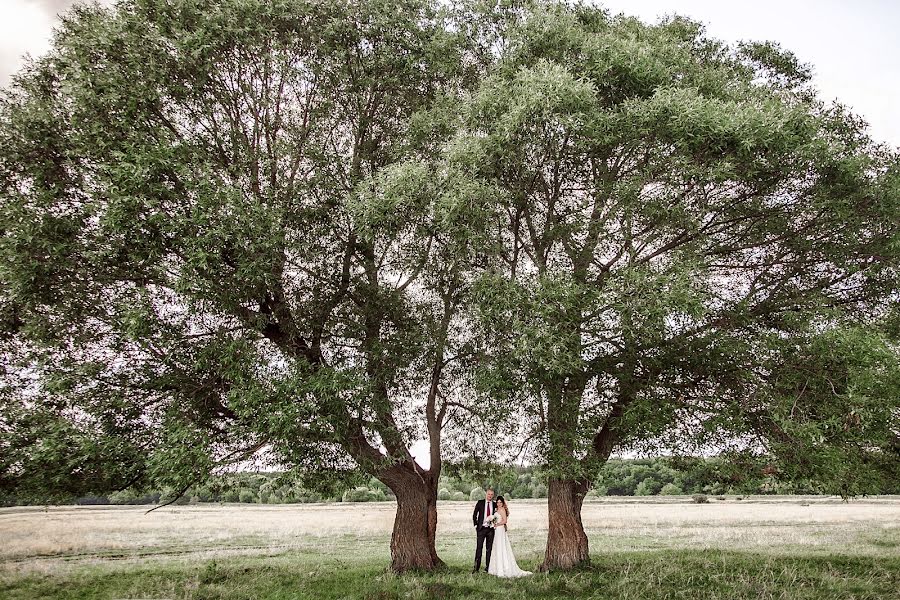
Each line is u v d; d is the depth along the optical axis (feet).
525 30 45.91
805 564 50.47
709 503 217.36
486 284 40.50
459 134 41.91
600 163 42.88
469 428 56.24
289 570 53.83
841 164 37.63
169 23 41.42
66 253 36.42
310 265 45.70
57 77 42.93
